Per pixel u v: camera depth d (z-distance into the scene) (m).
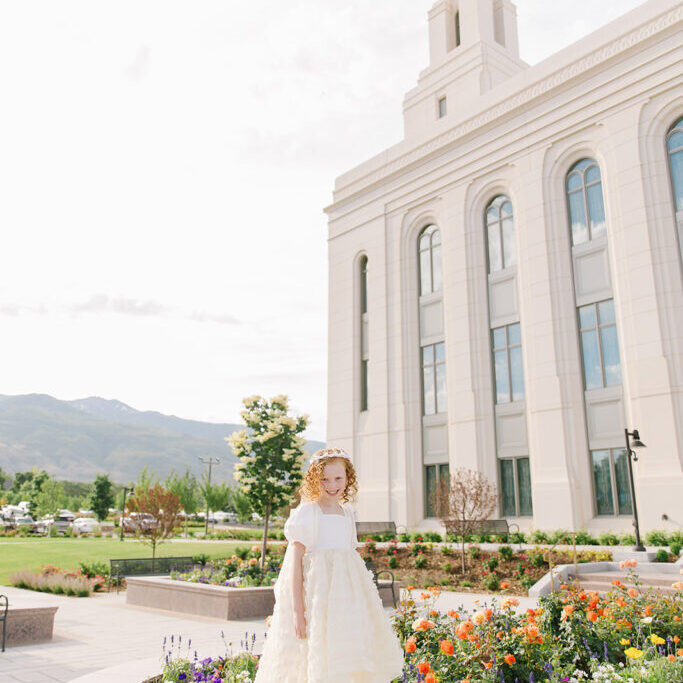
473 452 26.30
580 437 23.11
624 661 6.50
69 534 48.09
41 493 66.81
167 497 21.94
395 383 30.69
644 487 20.55
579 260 24.48
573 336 24.00
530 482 24.67
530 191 26.28
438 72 35.06
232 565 15.68
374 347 32.19
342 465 3.97
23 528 51.25
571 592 7.91
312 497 3.91
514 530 24.09
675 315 21.06
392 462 29.78
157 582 14.25
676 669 5.28
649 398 21.05
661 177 22.27
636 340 21.78
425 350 30.33
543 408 24.06
